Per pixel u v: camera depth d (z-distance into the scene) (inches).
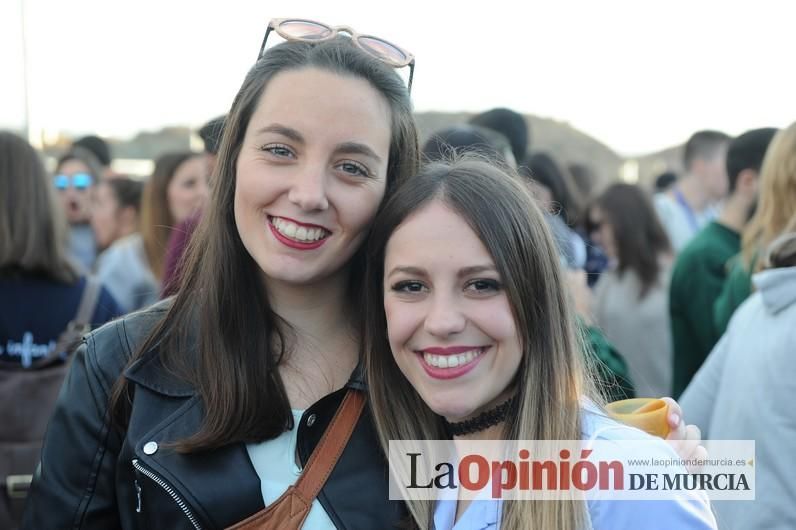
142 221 180.5
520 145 163.2
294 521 67.2
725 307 130.0
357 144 68.8
